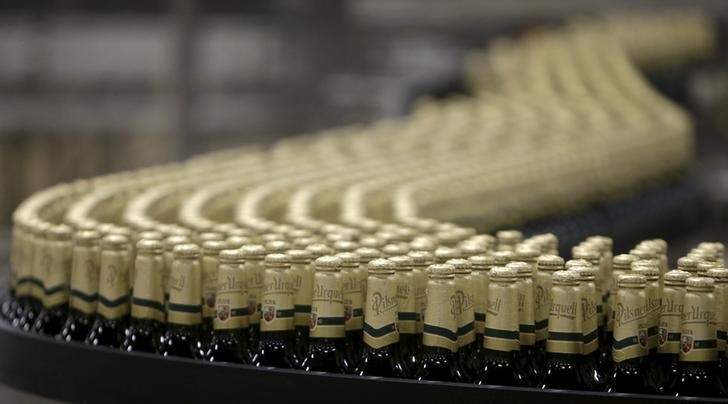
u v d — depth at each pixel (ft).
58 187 20.29
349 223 15.81
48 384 12.76
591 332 10.98
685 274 10.95
